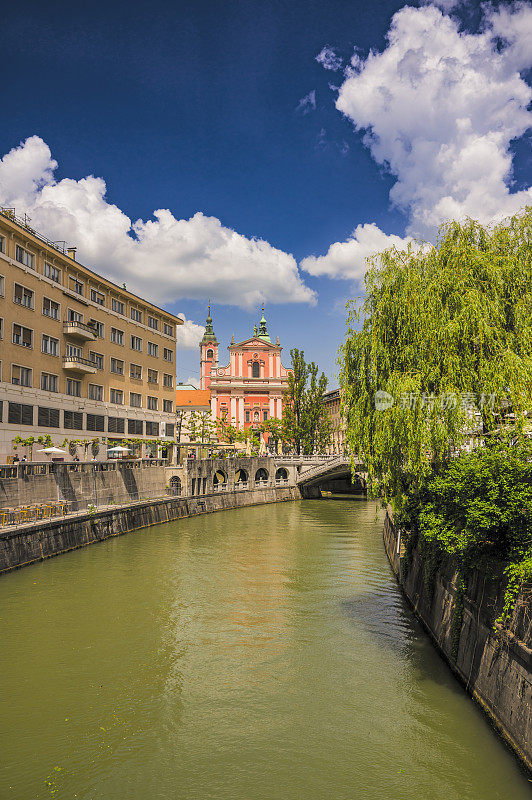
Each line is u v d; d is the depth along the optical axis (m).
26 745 12.09
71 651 17.28
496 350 15.23
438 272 16.47
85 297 50.53
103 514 36.94
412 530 21.77
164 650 17.48
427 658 16.64
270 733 12.62
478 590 13.80
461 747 11.77
